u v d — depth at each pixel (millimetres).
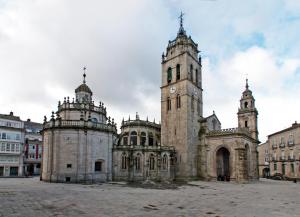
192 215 19938
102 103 63531
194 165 69062
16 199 25875
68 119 56062
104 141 54281
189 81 72125
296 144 84438
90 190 35750
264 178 97312
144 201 26797
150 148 64938
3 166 77438
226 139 66062
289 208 24453
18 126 84062
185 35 76000
